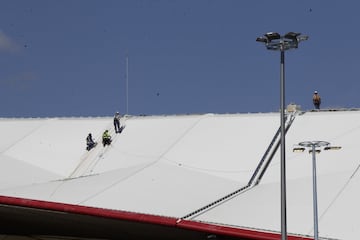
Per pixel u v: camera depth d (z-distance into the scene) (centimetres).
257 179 4100
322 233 3219
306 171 4016
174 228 3591
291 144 4397
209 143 4712
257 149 4472
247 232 3325
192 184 4128
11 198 3997
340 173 3859
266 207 3588
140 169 4478
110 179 4325
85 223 4116
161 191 4019
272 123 4778
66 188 4191
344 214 3369
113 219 3712
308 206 3509
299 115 4803
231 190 3978
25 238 4916
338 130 4431
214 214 3600
